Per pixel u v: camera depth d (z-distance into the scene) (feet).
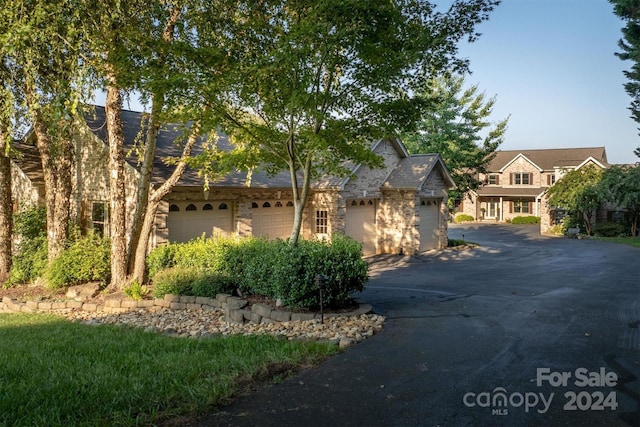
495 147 94.68
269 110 26.99
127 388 15.08
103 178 47.21
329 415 13.65
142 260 39.11
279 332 22.98
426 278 44.14
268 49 25.82
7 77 35.45
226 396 14.67
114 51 26.37
